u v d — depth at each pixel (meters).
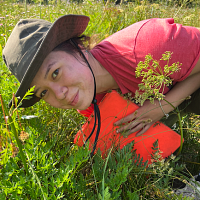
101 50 1.79
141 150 1.84
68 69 1.47
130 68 1.70
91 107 2.01
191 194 1.66
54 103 1.58
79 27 1.64
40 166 1.31
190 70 1.68
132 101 1.79
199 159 2.02
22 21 1.59
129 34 1.77
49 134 1.87
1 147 1.14
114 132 1.81
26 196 1.17
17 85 1.92
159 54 1.63
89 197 1.25
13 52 1.51
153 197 1.48
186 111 2.01
